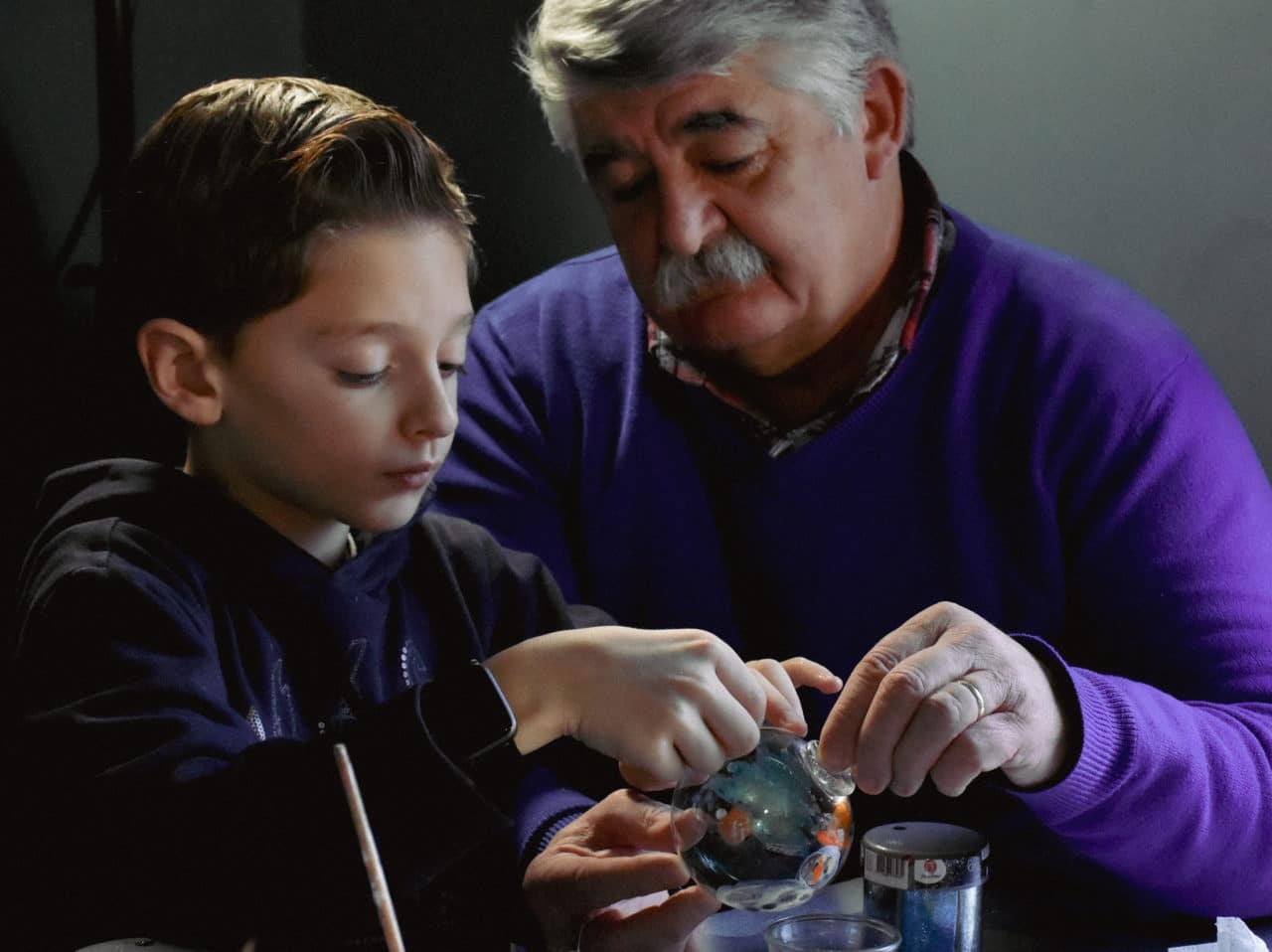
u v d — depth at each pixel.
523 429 1.73
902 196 1.64
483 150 2.49
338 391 1.17
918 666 1.15
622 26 1.35
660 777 1.11
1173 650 1.50
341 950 1.02
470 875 1.36
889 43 1.51
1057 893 1.45
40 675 1.16
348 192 1.14
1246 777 1.34
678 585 1.68
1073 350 1.57
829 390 1.61
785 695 1.22
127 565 1.19
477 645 1.39
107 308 1.30
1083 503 1.55
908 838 1.22
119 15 2.19
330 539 1.31
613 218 1.48
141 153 1.24
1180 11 1.98
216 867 1.03
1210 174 1.99
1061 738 1.23
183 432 1.33
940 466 1.57
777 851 1.08
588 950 1.23
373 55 2.50
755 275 1.46
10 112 2.24
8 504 2.19
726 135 1.39
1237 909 1.38
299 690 1.26
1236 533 1.53
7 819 1.16
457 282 1.20
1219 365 2.02
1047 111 2.11
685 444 1.67
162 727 1.08
